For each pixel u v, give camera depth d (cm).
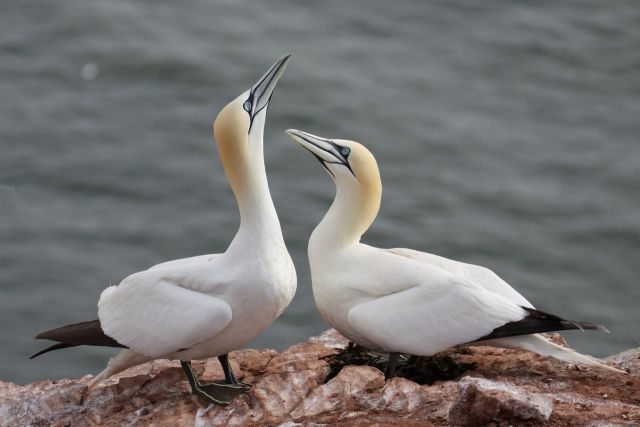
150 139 3469
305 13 4281
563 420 1005
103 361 2478
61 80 3791
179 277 1107
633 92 3791
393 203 3181
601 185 3288
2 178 3247
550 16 4222
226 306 1084
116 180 3241
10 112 3578
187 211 3123
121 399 1161
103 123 3550
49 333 1138
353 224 1205
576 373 1172
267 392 1107
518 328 1109
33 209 3105
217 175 3281
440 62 3959
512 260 2962
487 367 1207
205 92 3750
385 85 3788
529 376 1170
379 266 1163
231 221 3081
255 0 4372
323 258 1202
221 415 1084
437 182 3281
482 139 3503
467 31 4144
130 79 3812
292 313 2638
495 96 3769
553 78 3869
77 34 4031
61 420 1138
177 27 4109
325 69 3853
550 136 3538
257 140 1158
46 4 4197
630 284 2873
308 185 3209
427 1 4338
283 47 4016
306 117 3566
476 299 1117
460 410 995
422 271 1143
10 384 1220
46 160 3322
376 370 1123
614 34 4094
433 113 3634
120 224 3053
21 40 3991
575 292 2839
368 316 1131
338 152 1219
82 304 2711
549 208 3161
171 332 1085
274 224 1133
